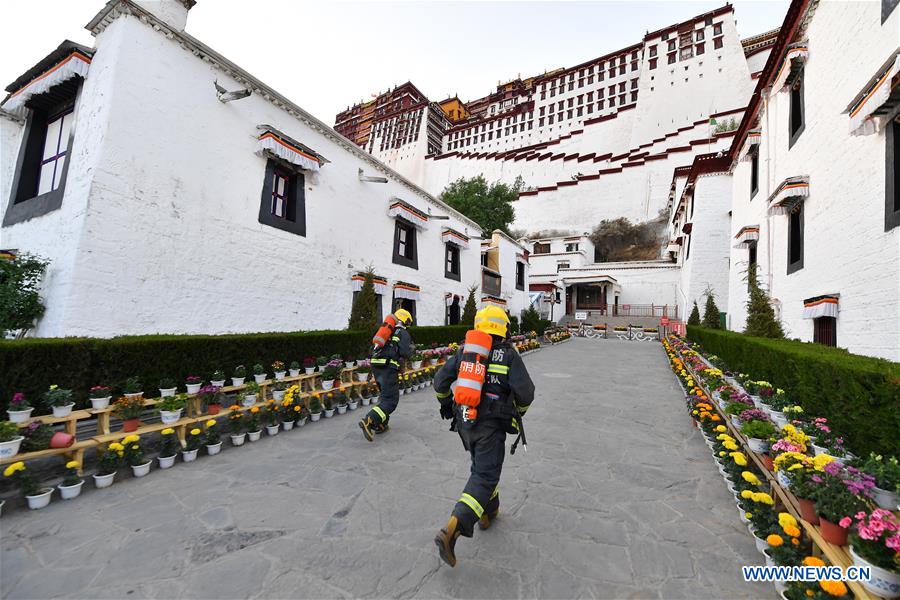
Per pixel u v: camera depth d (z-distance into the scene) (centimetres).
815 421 321
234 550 252
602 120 4841
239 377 513
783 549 224
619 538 276
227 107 722
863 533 173
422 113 6919
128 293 561
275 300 805
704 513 315
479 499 242
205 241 672
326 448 455
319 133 941
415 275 1319
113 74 556
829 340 633
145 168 588
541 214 4381
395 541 265
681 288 2589
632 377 1003
